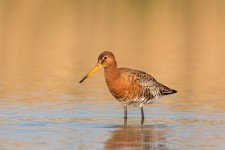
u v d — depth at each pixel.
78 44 29.25
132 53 26.69
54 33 32.50
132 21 36.84
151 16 38.66
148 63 24.08
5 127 13.05
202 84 19.84
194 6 42.56
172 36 31.86
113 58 14.78
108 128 13.17
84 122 13.81
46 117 14.29
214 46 29.03
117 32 33.03
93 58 25.36
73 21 36.41
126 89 14.80
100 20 37.00
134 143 11.69
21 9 40.28
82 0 44.78
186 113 15.02
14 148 11.11
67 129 12.96
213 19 37.50
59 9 40.78
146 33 32.78
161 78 20.94
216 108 15.67
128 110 15.55
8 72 21.77
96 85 19.66
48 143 11.55
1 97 16.97
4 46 28.22
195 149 11.19
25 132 12.55
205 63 24.50
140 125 13.56
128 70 15.09
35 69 22.61
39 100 16.62
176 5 43.06
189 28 34.47
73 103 16.28
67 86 19.25
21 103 16.08
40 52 26.83
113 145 11.49
